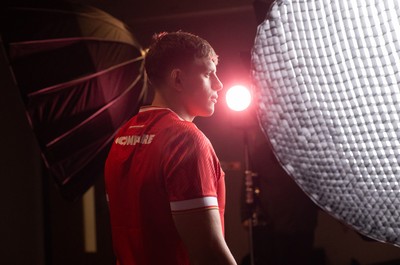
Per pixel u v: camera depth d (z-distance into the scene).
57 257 3.73
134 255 1.10
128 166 1.11
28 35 2.16
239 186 3.44
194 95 1.15
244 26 3.37
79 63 2.28
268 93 0.45
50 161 2.26
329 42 0.42
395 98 0.41
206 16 3.45
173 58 1.13
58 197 3.74
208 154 1.05
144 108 1.18
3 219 3.52
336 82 0.43
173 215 1.02
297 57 0.44
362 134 0.44
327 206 0.47
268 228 3.28
